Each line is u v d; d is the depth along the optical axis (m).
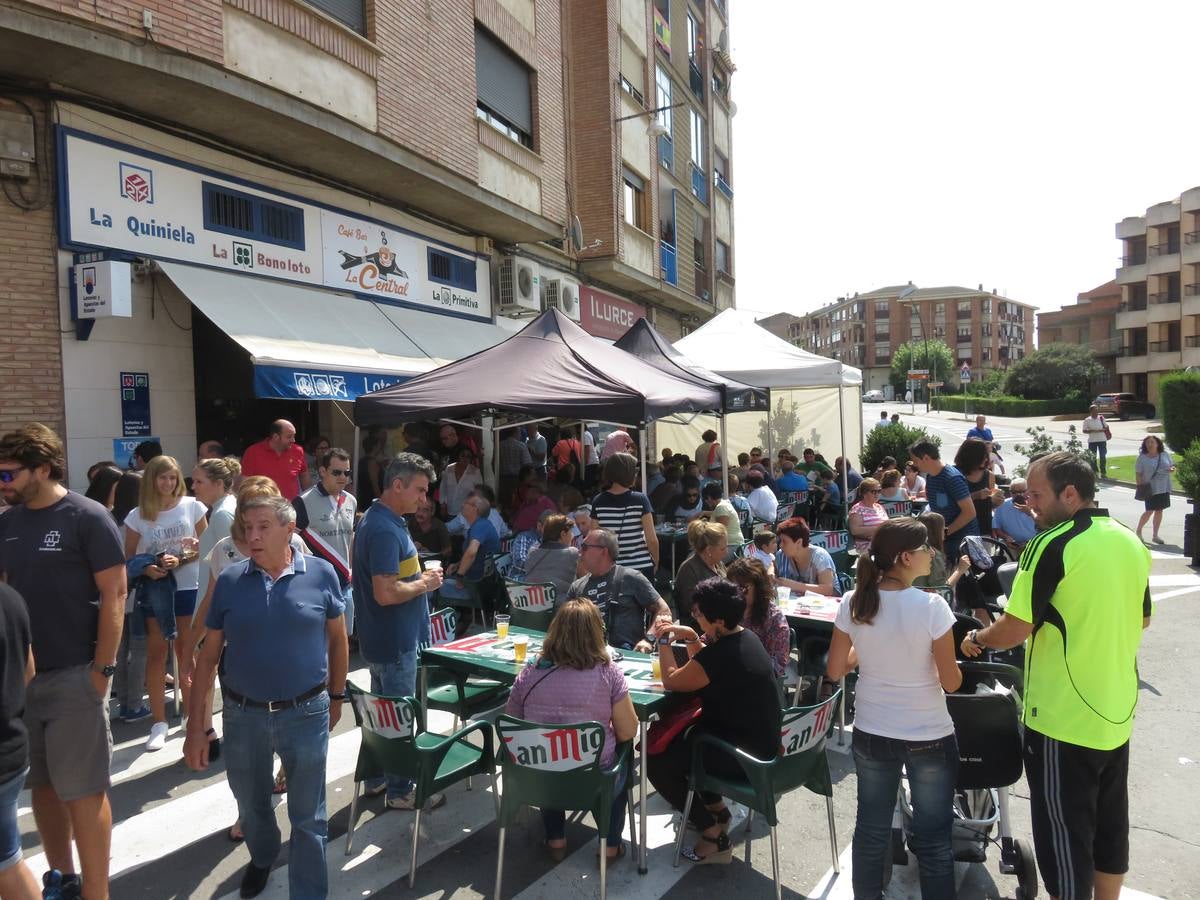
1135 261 54.25
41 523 3.24
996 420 54.00
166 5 7.17
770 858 3.89
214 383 9.28
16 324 7.00
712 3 26.67
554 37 14.78
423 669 4.67
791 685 6.07
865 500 8.11
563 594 6.34
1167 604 8.86
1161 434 38.31
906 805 3.80
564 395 7.16
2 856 2.56
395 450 12.34
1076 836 2.94
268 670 3.18
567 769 3.41
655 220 20.00
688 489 10.65
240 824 3.93
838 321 112.06
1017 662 5.25
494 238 14.19
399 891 3.58
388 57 9.95
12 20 6.23
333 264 10.44
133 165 7.88
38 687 3.18
